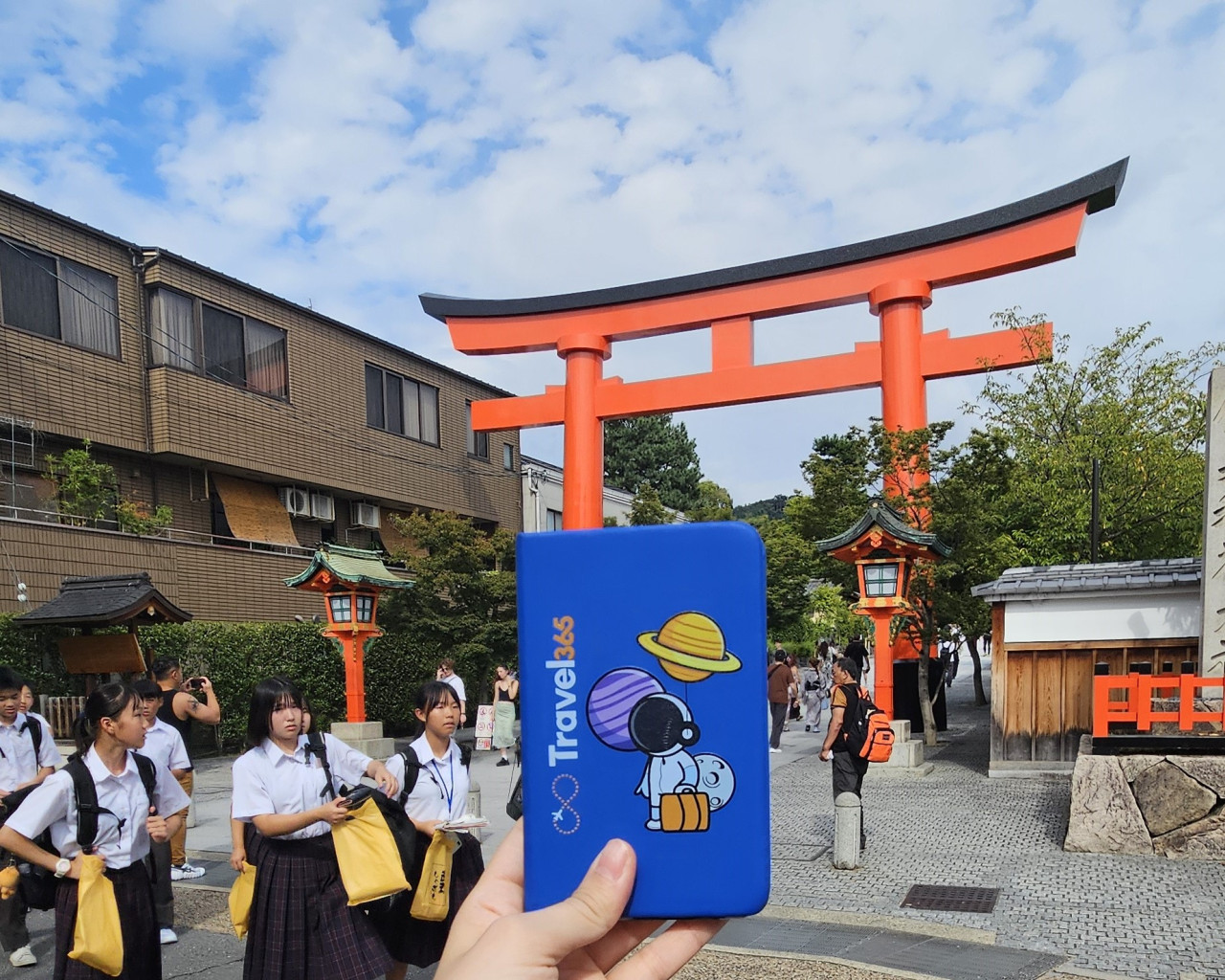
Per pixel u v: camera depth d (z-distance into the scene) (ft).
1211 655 29.99
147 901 12.62
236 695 46.80
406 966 13.52
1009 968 15.78
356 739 43.88
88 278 49.14
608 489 93.20
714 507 99.25
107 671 39.55
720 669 3.65
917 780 36.52
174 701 22.62
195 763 44.01
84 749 12.43
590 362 56.80
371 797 12.51
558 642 3.75
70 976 11.59
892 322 48.03
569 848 3.66
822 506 47.24
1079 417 51.26
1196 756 23.86
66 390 47.19
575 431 56.24
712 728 3.64
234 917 12.55
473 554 51.49
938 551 38.29
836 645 90.74
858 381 49.34
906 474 45.24
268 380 58.90
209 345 54.95
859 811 23.39
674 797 3.63
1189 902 19.27
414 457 71.15
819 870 23.11
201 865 24.73
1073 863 22.80
